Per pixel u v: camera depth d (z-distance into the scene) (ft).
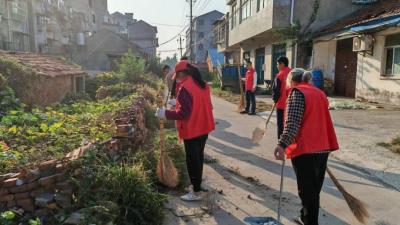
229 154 23.32
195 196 15.56
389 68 47.78
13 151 18.57
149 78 82.89
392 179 18.38
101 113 29.99
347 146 24.88
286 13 63.36
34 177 12.79
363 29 46.50
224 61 142.41
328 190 16.98
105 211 12.04
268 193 16.58
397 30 45.09
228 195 16.31
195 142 15.28
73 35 157.17
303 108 11.68
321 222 13.80
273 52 77.36
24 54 56.24
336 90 61.77
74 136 21.85
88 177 13.32
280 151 11.46
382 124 32.91
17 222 12.11
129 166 15.64
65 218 12.05
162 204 14.66
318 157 11.84
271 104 51.80
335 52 61.72
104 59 161.99
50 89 48.96
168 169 16.42
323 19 62.90
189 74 15.26
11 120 27.76
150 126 29.14
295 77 12.76
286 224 13.60
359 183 17.97
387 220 13.99
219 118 38.37
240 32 88.74
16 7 101.65
